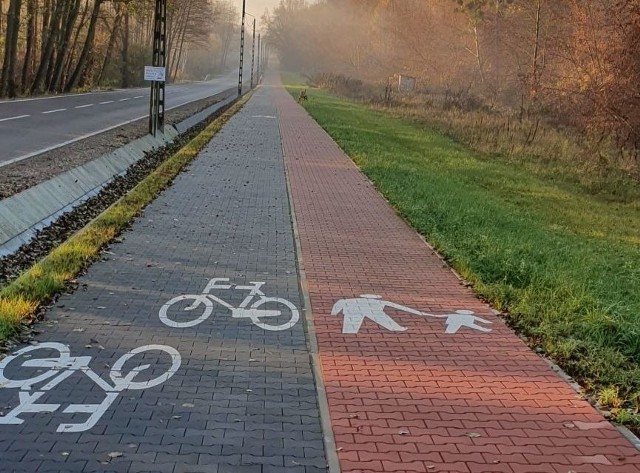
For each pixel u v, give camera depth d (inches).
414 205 483.2
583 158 940.6
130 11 1813.5
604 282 333.1
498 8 1822.1
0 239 338.0
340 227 414.6
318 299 275.7
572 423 178.4
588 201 714.8
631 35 916.0
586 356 223.9
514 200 658.2
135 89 2191.2
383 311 264.8
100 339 220.5
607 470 155.0
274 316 253.0
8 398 178.1
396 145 983.6
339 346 226.4
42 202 421.4
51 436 159.5
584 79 1118.4
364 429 169.6
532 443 166.4
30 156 574.2
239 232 387.2
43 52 1493.6
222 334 231.8
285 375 201.0
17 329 222.2
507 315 266.2
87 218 446.0
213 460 152.1
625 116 904.9
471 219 465.1
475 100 1704.0
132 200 452.4
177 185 528.4
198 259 325.4
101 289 271.3
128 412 173.3
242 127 1076.5
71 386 186.5
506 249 366.9
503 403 189.0
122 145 705.0
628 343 237.5
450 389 196.9
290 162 700.0
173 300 264.2
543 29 1633.9
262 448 158.4
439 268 333.4
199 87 2935.5
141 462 149.8
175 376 196.4
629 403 191.5
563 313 266.1
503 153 1019.3
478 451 161.2
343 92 2605.8
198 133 1024.9
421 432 169.5
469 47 2154.3
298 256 341.4
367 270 323.3
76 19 1780.3
